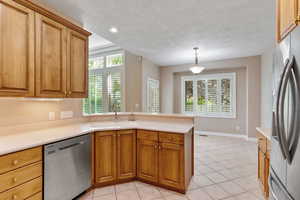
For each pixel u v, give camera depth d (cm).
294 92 102
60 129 228
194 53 469
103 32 322
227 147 448
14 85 171
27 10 182
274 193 128
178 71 632
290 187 105
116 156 247
